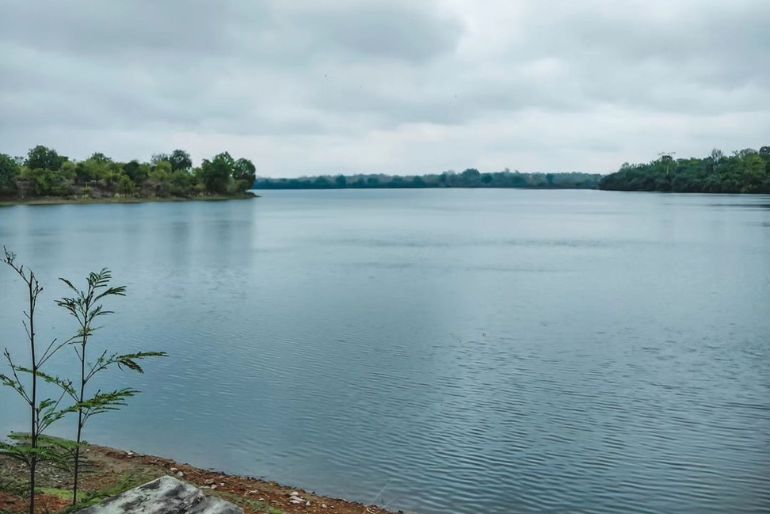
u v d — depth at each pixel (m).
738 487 15.84
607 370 26.22
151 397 22.77
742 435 19.16
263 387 23.83
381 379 24.75
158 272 58.94
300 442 18.61
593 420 20.45
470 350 29.39
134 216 167.75
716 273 58.44
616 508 14.86
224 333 32.84
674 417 20.77
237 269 61.09
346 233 112.50
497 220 155.25
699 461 17.33
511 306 40.94
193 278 54.72
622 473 16.66
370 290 47.91
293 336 32.16
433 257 72.62
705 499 15.28
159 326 34.72
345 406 21.70
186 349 29.61
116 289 10.30
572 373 25.70
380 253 77.31
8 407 21.72
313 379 24.89
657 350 29.47
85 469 15.58
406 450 17.98
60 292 47.25
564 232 113.88
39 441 10.01
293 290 47.91
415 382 24.44
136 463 16.41
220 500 8.31
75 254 74.88
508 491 15.62
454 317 37.31
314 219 160.62
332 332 33.09
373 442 18.47
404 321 36.00
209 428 19.67
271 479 16.17
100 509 7.95
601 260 69.56
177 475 15.59
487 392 23.30
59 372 26.17
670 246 86.19
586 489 15.72
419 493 15.48
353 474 16.44
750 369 26.34
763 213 169.00
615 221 145.12
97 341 31.42
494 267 62.59
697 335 32.56
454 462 17.28
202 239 97.94
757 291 47.62
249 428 19.64
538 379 24.84
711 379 24.98
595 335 32.56
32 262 66.88
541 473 16.58
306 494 14.97
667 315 37.94
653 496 15.45
